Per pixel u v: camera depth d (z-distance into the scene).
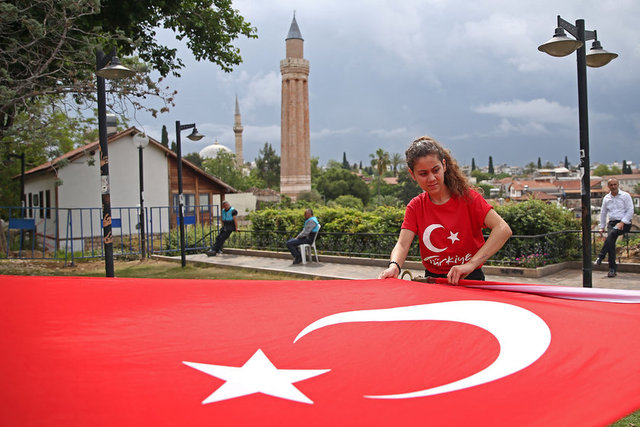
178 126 15.48
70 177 23.17
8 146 20.12
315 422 1.55
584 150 7.23
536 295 2.86
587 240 7.29
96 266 15.94
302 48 97.00
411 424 1.56
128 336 2.28
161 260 17.14
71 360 2.00
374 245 14.50
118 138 24.36
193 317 2.60
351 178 94.06
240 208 52.19
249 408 1.62
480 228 3.26
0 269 13.79
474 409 1.65
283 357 2.06
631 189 156.38
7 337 2.25
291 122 94.31
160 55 18.55
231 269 14.31
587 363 1.96
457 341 2.20
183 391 1.73
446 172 3.17
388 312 2.59
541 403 1.69
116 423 1.52
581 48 7.11
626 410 1.65
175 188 26.64
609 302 2.66
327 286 3.14
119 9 14.70
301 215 17.22
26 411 1.57
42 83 13.06
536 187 117.25
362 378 1.87
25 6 12.28
